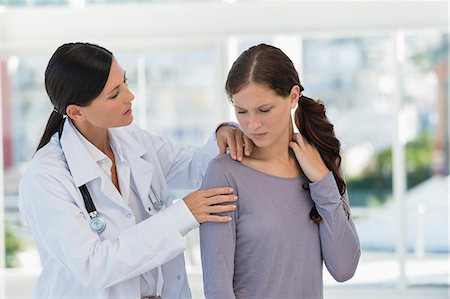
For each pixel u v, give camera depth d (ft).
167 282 7.01
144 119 19.63
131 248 6.07
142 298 6.75
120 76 6.28
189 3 17.75
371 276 20.02
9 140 25.20
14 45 17.95
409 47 30.01
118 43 18.25
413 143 30.45
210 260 5.85
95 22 17.85
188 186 7.81
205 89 23.44
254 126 5.71
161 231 6.09
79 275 6.07
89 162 6.49
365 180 29.14
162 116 23.53
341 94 28.53
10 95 24.90
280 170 6.23
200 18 17.72
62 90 6.19
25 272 20.49
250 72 5.65
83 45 6.25
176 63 23.39
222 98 18.25
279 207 6.07
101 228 6.42
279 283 6.01
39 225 6.26
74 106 6.27
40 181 6.27
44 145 6.93
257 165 6.18
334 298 17.79
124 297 6.47
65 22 17.90
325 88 28.60
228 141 6.31
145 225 6.15
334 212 6.13
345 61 28.45
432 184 30.42
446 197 30.27
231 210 5.88
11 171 25.36
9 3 18.72
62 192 6.30
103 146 6.89
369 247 25.59
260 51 5.77
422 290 18.43
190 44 18.52
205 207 5.95
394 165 18.30
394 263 21.54
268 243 5.95
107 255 6.06
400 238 18.25
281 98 5.74
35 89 24.76
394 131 18.25
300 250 6.12
